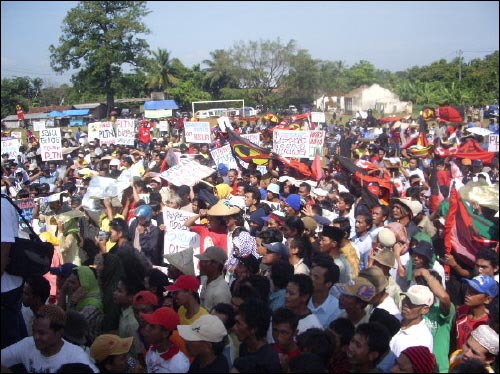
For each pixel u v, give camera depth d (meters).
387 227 6.34
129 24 25.16
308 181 10.70
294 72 39.25
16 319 4.91
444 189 8.34
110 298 5.59
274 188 9.85
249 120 25.88
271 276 5.56
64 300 6.11
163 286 5.61
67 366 4.12
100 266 5.73
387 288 5.64
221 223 7.21
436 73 38.97
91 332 5.50
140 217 7.76
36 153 19.16
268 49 38.16
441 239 6.78
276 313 4.35
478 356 4.66
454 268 6.25
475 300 5.14
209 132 16.08
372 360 4.05
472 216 6.39
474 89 29.19
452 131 19.47
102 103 30.25
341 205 8.57
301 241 6.06
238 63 37.56
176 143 20.38
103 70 26.42
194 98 33.50
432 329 5.28
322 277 5.15
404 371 4.02
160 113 28.78
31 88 22.66
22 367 4.64
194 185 9.84
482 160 11.80
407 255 6.37
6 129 27.17
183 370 4.55
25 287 5.48
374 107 52.88
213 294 5.65
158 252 7.88
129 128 17.88
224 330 4.36
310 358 3.76
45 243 4.91
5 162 15.60
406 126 27.20
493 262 5.57
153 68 30.75
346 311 4.91
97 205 8.98
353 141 21.00
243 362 4.00
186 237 7.68
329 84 48.62
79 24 25.09
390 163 14.01
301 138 12.65
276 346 4.61
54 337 4.52
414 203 6.82
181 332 4.30
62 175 15.07
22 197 11.76
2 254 4.34
